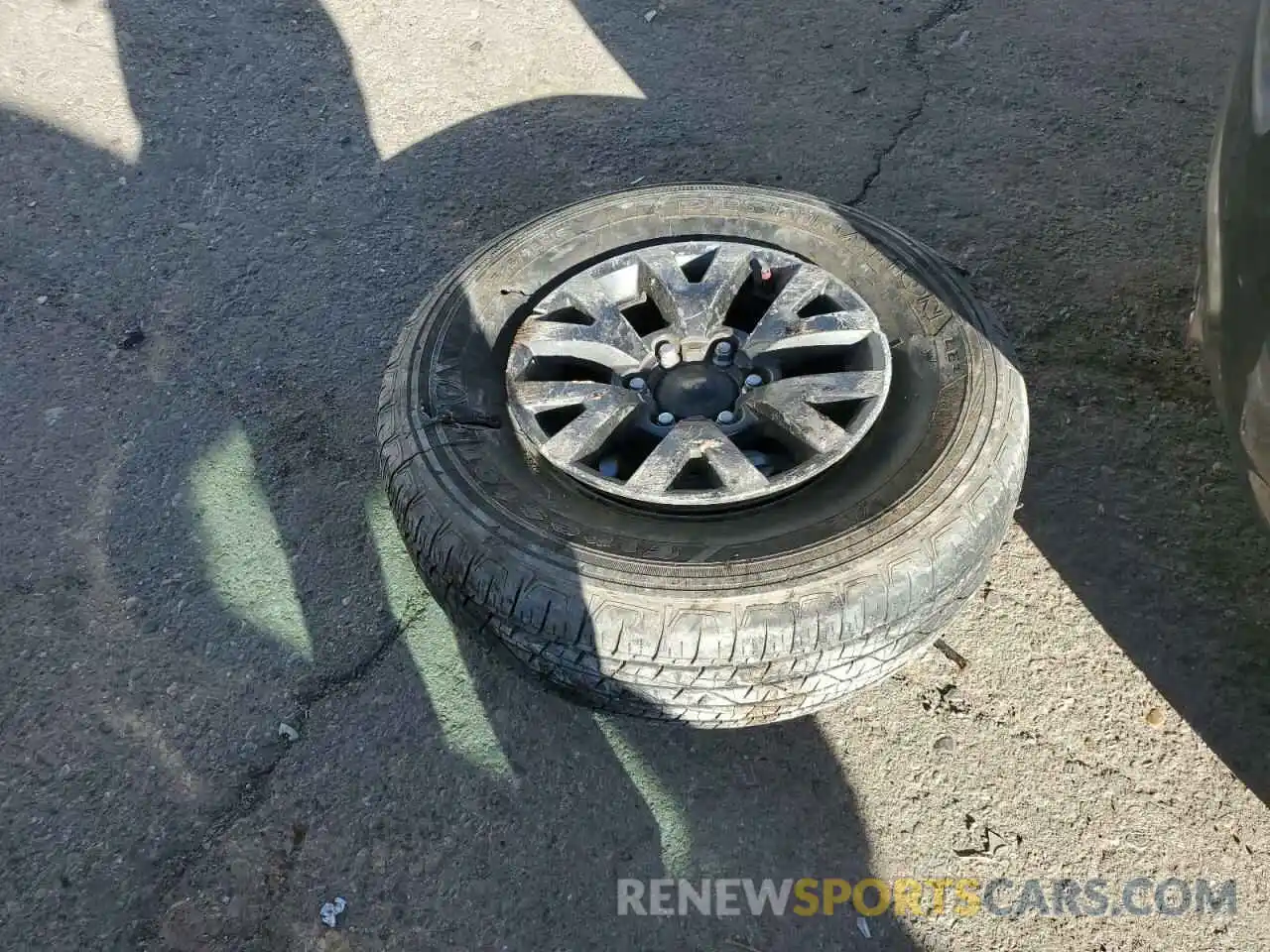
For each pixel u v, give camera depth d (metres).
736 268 2.48
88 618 2.68
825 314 2.34
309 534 2.79
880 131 3.72
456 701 2.46
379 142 3.89
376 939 2.16
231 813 2.34
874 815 2.24
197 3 4.57
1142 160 3.50
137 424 3.08
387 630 2.59
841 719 2.38
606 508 2.14
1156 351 2.96
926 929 2.10
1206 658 2.41
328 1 4.54
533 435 2.20
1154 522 2.63
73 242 3.62
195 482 2.93
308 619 2.63
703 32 4.21
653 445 2.31
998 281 3.19
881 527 1.98
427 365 2.33
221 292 3.42
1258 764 2.26
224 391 3.14
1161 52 3.89
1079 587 2.54
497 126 3.91
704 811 2.27
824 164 3.63
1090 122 3.66
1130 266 3.19
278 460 2.95
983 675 2.42
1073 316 3.08
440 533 2.06
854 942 2.09
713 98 3.92
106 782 2.40
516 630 1.99
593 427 2.20
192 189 3.77
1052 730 2.33
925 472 2.05
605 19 4.32
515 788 2.32
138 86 4.18
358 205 3.67
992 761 2.30
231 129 3.99
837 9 4.23
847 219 2.60
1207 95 3.70
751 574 1.92
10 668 2.60
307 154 3.87
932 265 2.45
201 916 2.21
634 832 2.25
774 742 2.35
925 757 2.31
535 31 4.30
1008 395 2.17
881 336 2.29
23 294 3.46
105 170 3.86
